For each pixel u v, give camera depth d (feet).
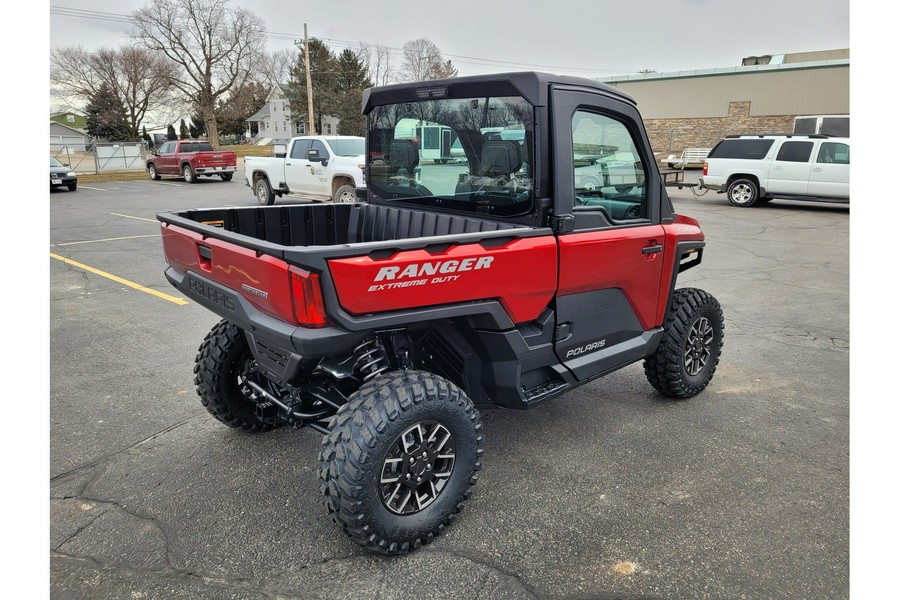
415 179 12.30
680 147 103.81
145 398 14.08
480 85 10.40
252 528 9.38
